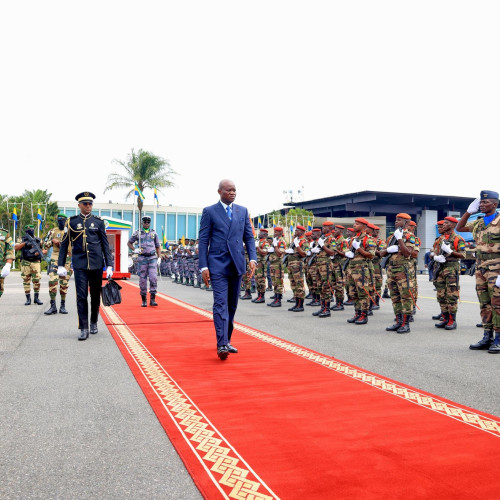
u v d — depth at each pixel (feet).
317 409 13.66
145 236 40.86
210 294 55.16
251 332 27.81
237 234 21.02
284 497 8.73
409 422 12.62
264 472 9.75
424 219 226.17
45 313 35.17
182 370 18.33
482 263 23.08
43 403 14.46
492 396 15.33
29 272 41.47
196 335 26.32
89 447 11.26
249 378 17.13
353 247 32.14
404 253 28.02
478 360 20.76
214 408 13.76
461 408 13.83
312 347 23.49
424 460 10.27
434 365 19.75
